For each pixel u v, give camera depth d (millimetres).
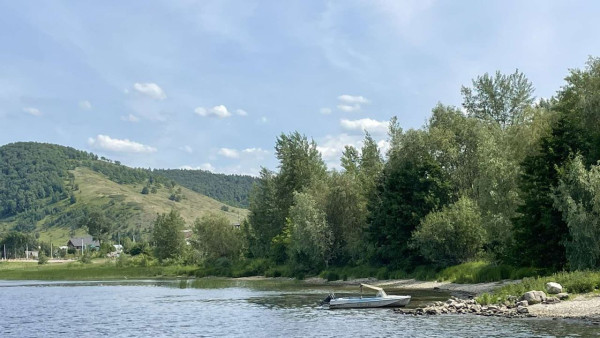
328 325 39656
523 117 67188
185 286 94062
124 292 82812
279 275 114875
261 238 136625
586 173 47469
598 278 41875
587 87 60875
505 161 60844
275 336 35812
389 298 49094
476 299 44844
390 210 81438
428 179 77812
